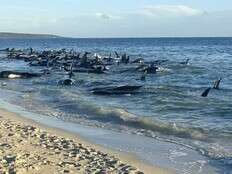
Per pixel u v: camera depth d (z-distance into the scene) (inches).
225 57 2869.1
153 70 1689.2
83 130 682.2
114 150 549.6
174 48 4911.4
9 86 1338.6
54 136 609.9
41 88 1262.3
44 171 434.3
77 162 475.5
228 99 997.2
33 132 629.0
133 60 2233.0
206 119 772.6
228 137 628.1
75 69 1702.8
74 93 1129.4
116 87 1130.7
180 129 682.2
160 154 534.0
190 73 1691.7
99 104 931.3
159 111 862.5
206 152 544.7
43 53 2640.3
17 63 2343.8
